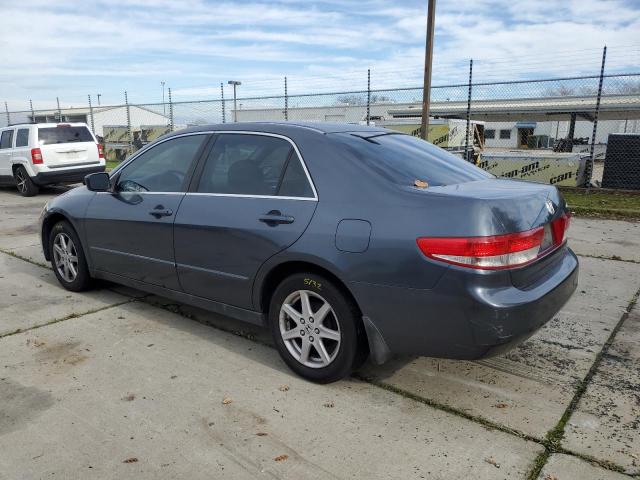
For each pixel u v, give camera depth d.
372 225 2.97
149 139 23.88
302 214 3.25
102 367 3.60
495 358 3.74
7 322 4.41
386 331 3.00
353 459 2.62
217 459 2.63
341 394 3.25
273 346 3.96
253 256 3.46
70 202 4.98
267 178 3.55
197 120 18.34
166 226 4.01
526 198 3.02
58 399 3.18
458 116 30.55
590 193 12.83
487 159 14.88
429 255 2.79
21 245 7.35
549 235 3.20
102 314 4.60
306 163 3.38
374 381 3.41
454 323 2.77
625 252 6.76
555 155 14.21
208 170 3.92
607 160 13.41
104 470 2.54
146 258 4.26
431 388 3.32
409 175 3.24
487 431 2.86
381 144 3.58
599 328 4.28
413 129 19.92
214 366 3.63
